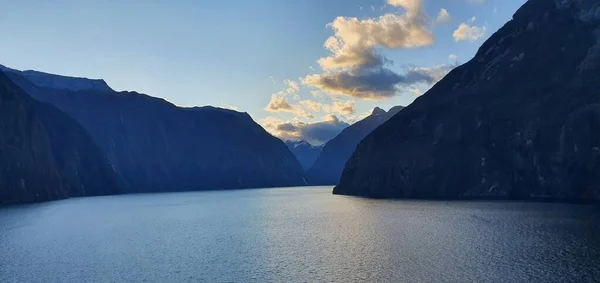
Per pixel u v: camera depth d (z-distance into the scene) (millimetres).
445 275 49344
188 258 64875
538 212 102750
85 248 74562
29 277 54906
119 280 53219
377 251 64250
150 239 83938
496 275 48219
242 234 88125
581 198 141000
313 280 50281
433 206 134875
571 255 55312
